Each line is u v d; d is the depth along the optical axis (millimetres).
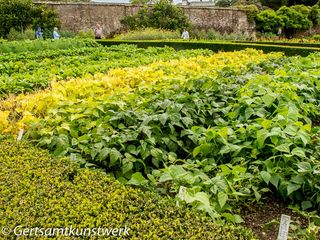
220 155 3959
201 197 2789
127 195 2627
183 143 4297
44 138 3916
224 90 5559
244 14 32531
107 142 3824
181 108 4543
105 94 5699
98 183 2801
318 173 3275
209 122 4883
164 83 5980
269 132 3947
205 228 2301
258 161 3666
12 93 6512
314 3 42000
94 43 16031
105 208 2469
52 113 4543
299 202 3369
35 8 23188
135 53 12578
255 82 5738
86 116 4508
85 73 8281
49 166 3035
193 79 5770
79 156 3672
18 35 20547
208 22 31141
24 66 8922
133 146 3889
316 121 5680
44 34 22750
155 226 2307
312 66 7988
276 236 2977
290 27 34219
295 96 5277
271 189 3586
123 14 28219
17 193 2625
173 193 3371
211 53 13242
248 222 3146
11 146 3430
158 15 26875
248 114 4723
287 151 3531
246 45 15633
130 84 6680
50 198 2592
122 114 4305
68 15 26516
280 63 8820
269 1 42656
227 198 3080
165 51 13484
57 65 9500
